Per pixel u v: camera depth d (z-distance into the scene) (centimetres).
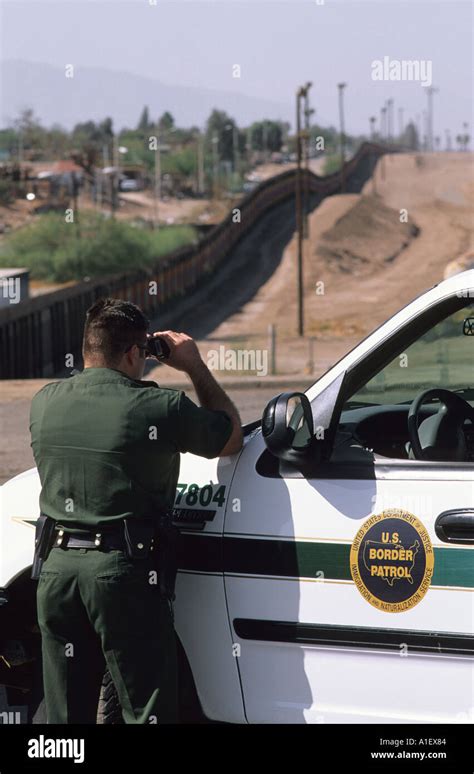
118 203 16600
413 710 450
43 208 14450
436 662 445
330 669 464
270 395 1970
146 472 464
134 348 493
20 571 521
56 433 472
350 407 569
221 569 483
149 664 456
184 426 469
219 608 484
